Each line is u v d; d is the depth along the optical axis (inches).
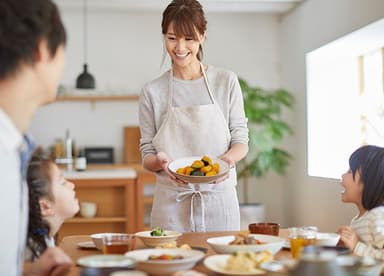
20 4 48.1
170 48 94.6
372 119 202.5
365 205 86.9
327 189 201.9
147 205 217.0
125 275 50.5
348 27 180.1
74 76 247.3
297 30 230.2
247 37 253.0
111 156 245.0
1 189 46.4
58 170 74.8
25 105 50.2
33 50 48.6
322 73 219.9
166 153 98.4
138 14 249.4
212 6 232.8
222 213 96.8
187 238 82.4
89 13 247.8
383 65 196.1
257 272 54.9
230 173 97.9
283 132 242.4
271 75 253.0
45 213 72.1
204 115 97.9
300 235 67.2
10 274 48.1
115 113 250.4
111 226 202.7
